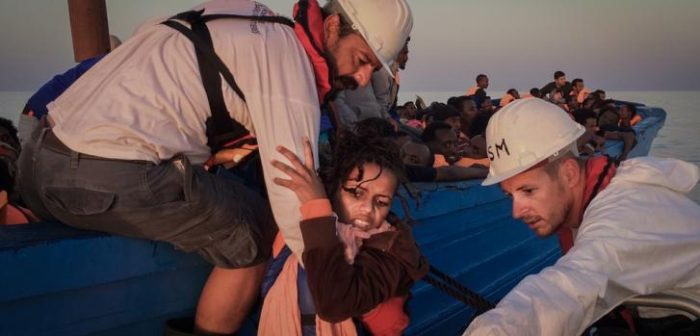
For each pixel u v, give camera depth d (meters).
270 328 1.93
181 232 1.80
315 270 1.67
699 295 1.71
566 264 1.53
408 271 1.87
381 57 1.85
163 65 1.72
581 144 5.50
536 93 14.26
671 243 1.60
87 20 4.25
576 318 1.44
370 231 1.88
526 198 1.93
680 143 21.03
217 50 1.71
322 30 1.81
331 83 1.86
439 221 3.44
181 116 1.73
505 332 1.38
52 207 1.83
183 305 2.16
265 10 1.87
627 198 1.72
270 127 1.68
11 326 1.79
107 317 1.98
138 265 1.98
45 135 1.76
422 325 3.36
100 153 1.66
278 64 1.72
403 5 1.89
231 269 1.92
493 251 4.11
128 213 1.71
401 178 1.92
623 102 14.52
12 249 1.73
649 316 1.84
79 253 1.85
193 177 1.74
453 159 4.59
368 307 1.75
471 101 7.19
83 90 1.77
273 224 2.00
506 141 1.95
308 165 1.69
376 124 3.52
